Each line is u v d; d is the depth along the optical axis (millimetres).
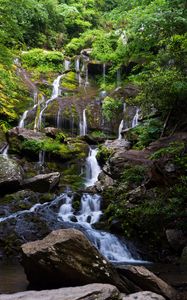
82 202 11617
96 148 16500
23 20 13812
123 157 13016
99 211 11297
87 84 22141
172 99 13086
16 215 10180
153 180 10594
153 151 12664
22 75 21312
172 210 9484
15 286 6020
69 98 19719
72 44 25453
